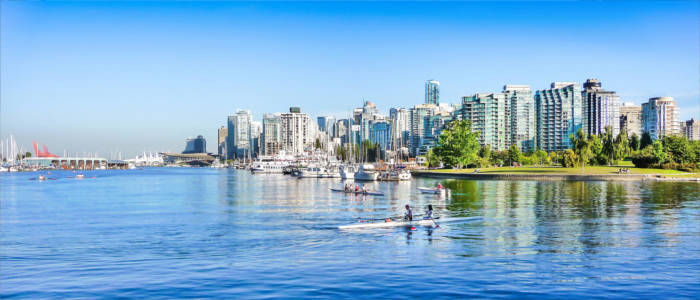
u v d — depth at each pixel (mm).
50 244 43406
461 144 191875
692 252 36625
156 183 172000
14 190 131500
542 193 94688
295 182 161000
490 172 165875
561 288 27203
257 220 58750
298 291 26906
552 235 44594
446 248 38875
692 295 25875
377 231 47875
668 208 66000
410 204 76125
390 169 193500
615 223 52062
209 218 61469
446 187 115750
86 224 57188
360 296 25891
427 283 28281
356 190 102750
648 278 29188
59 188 141250
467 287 27438
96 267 33656
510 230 47750
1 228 54438
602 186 115562
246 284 28500
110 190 129000
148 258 36594
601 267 31984
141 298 26125
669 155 174125
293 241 43031
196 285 28438
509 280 28891
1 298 26438
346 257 35812
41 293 27344
